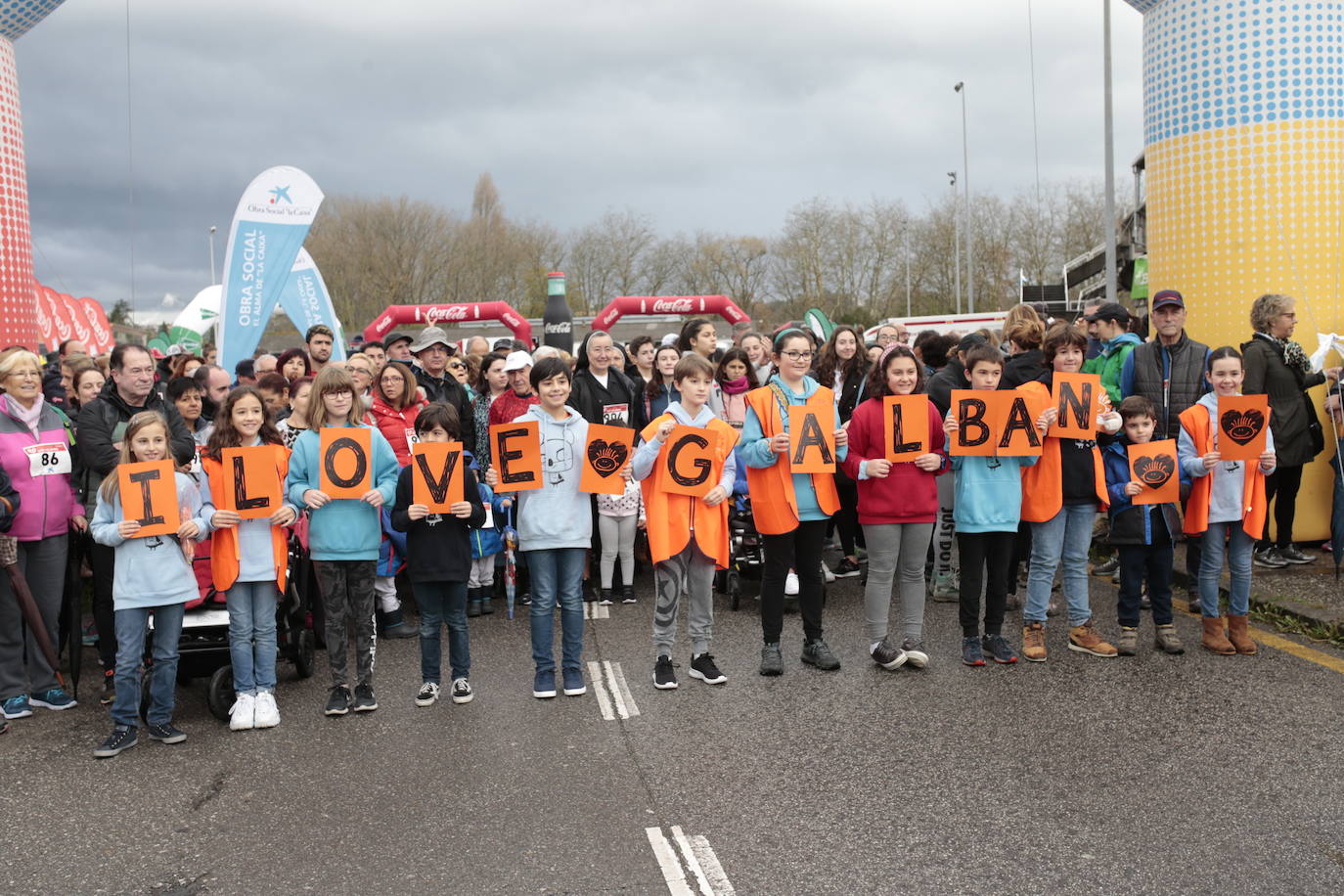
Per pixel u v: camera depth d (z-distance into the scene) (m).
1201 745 4.92
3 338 9.02
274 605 5.82
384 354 9.86
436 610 5.97
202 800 4.70
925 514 6.14
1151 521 6.30
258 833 4.32
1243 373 7.25
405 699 6.07
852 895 3.65
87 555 6.46
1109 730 5.15
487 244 55.75
